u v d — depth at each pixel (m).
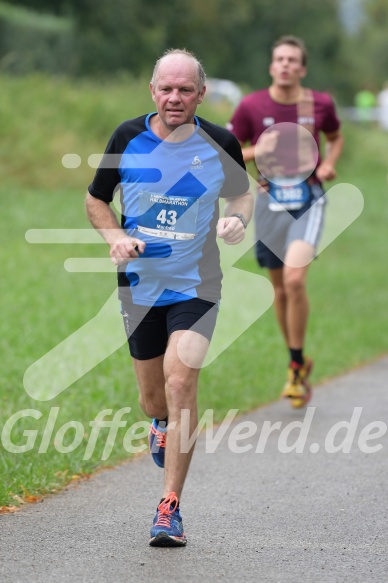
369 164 91.94
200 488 18.44
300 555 14.63
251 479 19.09
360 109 114.44
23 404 23.09
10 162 61.62
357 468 19.92
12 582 13.25
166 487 15.06
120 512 16.80
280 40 26.05
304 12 167.88
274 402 26.50
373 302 43.78
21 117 64.81
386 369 31.67
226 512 16.88
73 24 110.12
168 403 15.14
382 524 16.22
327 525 16.14
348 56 181.75
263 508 17.12
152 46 127.50
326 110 26.22
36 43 97.88
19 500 17.27
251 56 154.12
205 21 142.00
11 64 90.56
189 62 15.34
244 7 150.50
